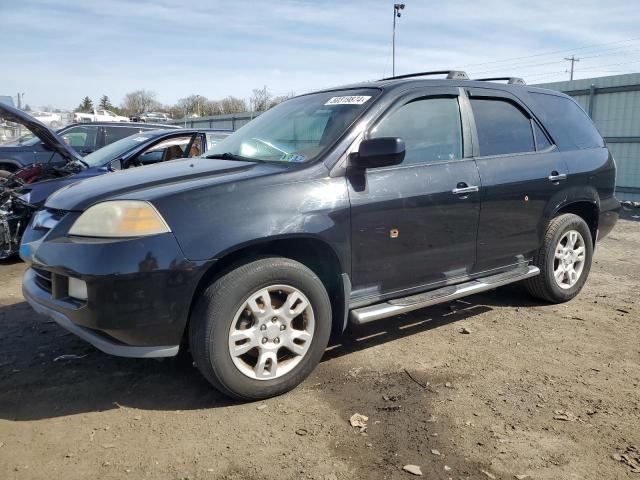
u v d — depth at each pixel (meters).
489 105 4.29
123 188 3.09
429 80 3.96
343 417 2.91
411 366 3.55
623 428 2.82
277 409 2.99
